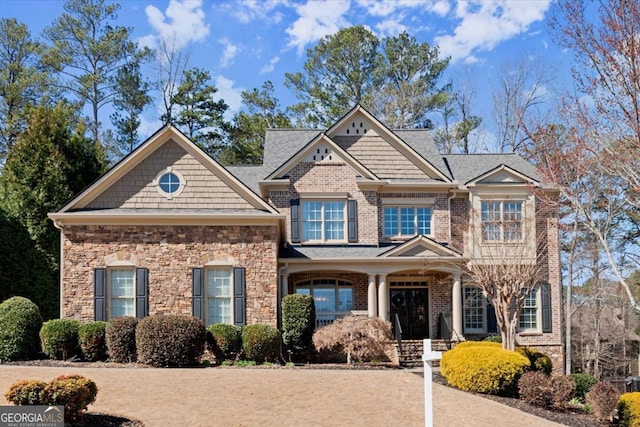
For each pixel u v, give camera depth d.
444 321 24.62
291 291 25.20
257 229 21.48
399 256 24.11
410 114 44.69
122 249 21.02
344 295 25.47
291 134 28.30
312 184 25.38
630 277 38.00
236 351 19.47
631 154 16.38
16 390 11.22
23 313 18.86
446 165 28.16
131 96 43.03
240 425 12.33
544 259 26.09
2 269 25.20
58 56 40.56
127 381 15.21
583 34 16.14
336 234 25.34
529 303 26.28
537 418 14.82
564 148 21.94
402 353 23.47
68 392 11.35
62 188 26.83
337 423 12.86
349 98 44.03
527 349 19.92
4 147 37.28
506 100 41.50
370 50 45.31
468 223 24.39
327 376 16.70
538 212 25.00
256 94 44.72
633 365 40.88
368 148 26.72
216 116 43.72
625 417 15.25
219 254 21.25
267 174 25.61
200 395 14.17
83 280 20.84
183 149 21.92
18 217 26.11
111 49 42.25
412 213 26.16
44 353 19.20
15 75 39.28
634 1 15.20
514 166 27.42
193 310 20.88
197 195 21.69
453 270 24.45
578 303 37.75
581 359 38.94
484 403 15.43
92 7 42.19
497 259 21.06
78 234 20.97
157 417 12.48
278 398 14.24
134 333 18.72
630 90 15.60
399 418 13.42
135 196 21.53
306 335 21.22
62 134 28.50
